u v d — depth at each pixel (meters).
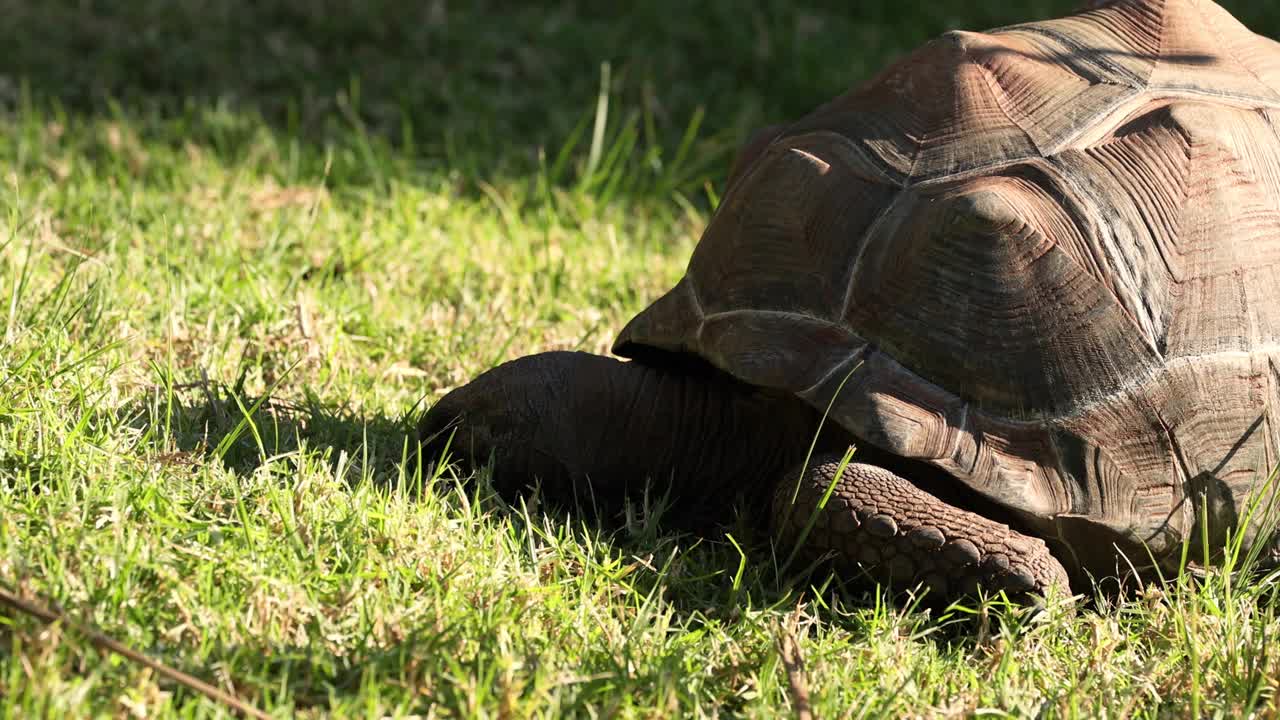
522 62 10.80
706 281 4.66
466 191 8.71
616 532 4.55
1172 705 3.76
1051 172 4.35
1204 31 4.90
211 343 5.59
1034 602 3.89
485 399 4.62
